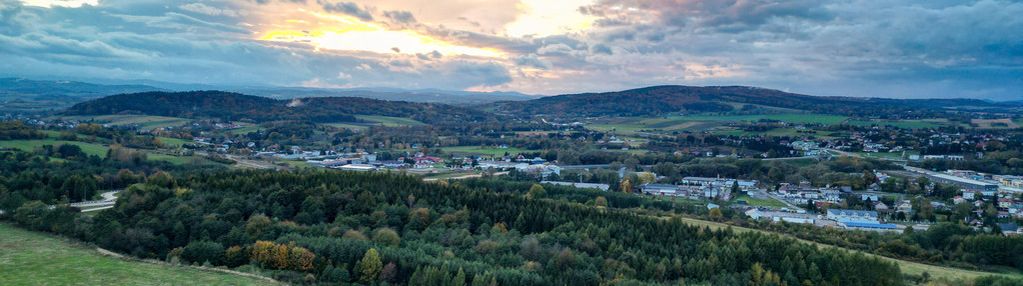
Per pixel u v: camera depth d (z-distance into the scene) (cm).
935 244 17150
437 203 16738
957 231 17425
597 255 13288
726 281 12338
